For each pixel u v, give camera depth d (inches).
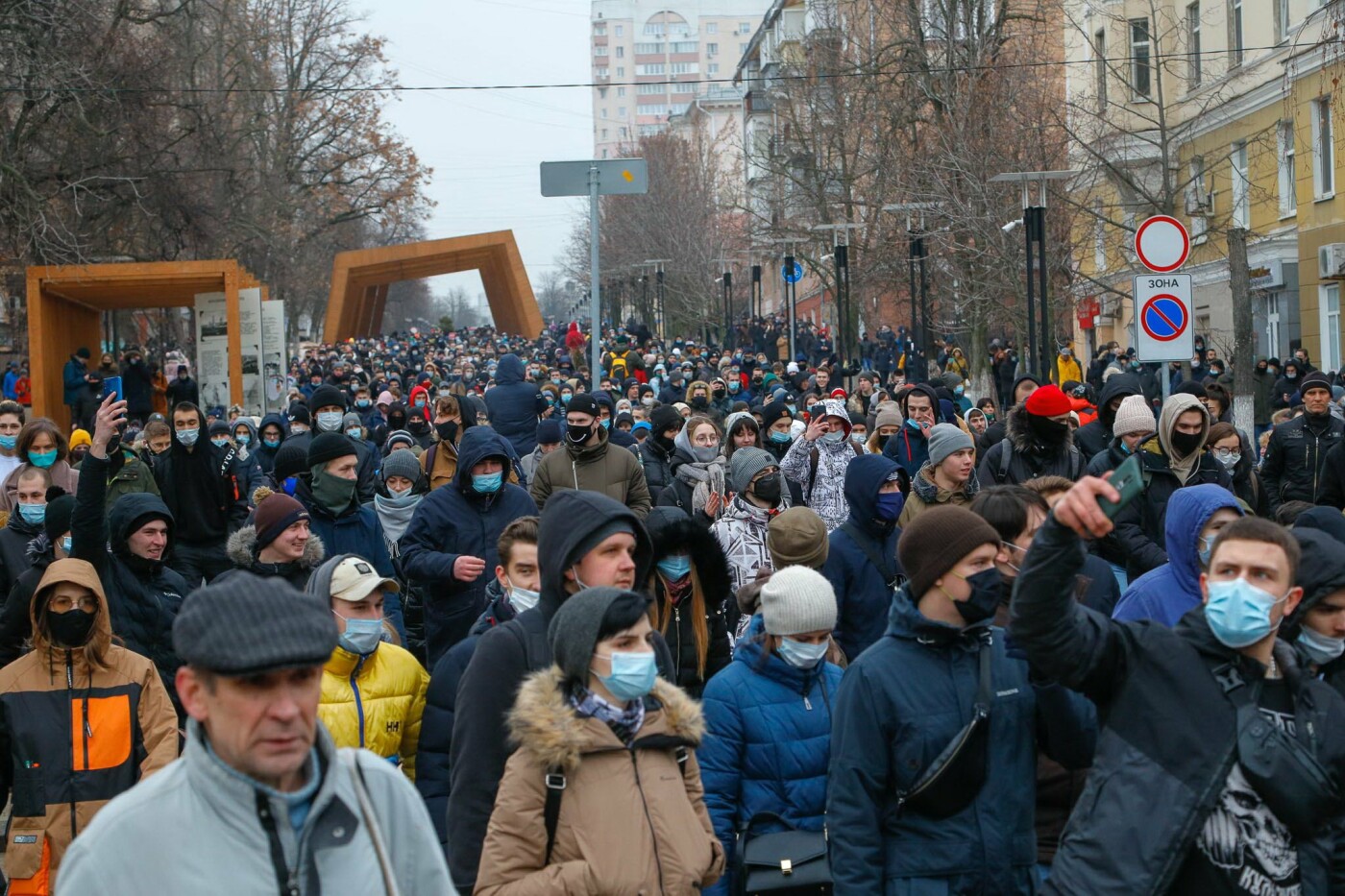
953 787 185.8
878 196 1558.8
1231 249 903.7
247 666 114.2
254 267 2401.6
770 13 3609.7
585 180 593.9
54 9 1241.4
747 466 357.7
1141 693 159.0
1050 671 160.1
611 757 175.6
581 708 176.1
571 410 419.8
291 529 310.3
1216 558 160.9
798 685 227.1
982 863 185.8
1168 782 155.0
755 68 3759.8
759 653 227.5
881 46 1573.6
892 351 1876.2
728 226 2945.4
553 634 177.2
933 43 1422.2
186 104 1517.0
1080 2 1562.5
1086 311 1625.2
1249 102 1398.9
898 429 539.5
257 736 117.1
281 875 118.6
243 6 2202.3
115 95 1369.3
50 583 242.4
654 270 3080.7
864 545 312.5
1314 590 187.5
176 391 1192.8
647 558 207.8
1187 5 1505.9
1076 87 1605.6
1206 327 1573.6
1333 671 200.7
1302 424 521.3
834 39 1770.4
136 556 300.2
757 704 225.1
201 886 117.3
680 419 522.3
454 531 346.9
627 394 1063.6
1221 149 1449.3
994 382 1412.4
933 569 188.7
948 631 189.5
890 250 1555.1
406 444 557.9
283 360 1481.3
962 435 359.3
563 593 201.2
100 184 1408.7
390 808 127.0
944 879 185.8
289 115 2415.1
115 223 1531.7
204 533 443.2
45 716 244.2
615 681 172.9
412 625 420.5
